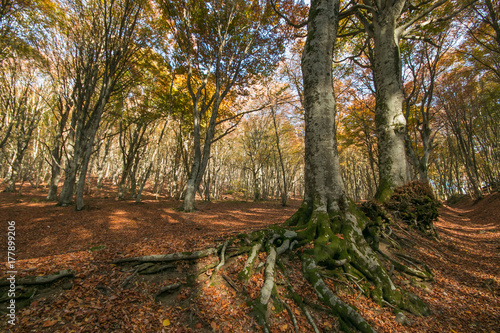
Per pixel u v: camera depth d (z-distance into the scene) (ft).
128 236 27.76
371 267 15.34
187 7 45.57
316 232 17.04
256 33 50.14
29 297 10.68
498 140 82.84
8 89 58.54
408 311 13.56
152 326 10.06
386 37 28.14
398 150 27.61
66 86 52.54
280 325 11.01
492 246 29.14
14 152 83.05
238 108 69.67
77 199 43.73
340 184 18.79
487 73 57.72
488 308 14.71
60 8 44.39
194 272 13.76
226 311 11.35
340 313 11.71
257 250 14.94
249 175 135.54
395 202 26.13
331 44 20.03
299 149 110.01
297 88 64.80
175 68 54.60
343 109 68.64
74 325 9.42
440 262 20.80
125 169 69.82
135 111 64.69
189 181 49.47
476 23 42.78
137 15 43.91
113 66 45.01
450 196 124.47
